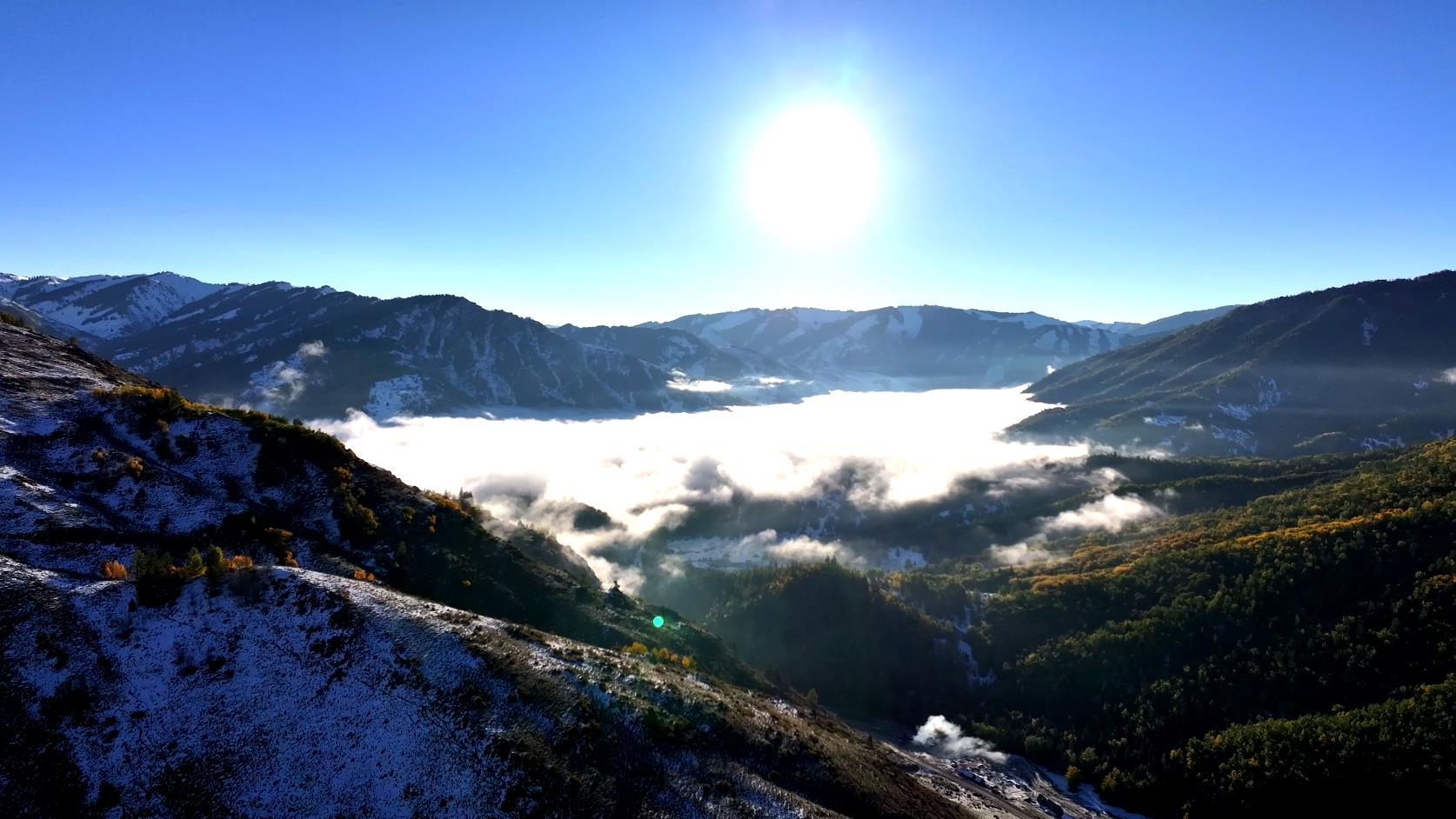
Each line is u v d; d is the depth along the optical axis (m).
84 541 50.12
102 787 34.50
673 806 39.47
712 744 45.59
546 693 44.69
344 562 61.25
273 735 38.31
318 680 41.59
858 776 49.56
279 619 45.16
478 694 42.78
